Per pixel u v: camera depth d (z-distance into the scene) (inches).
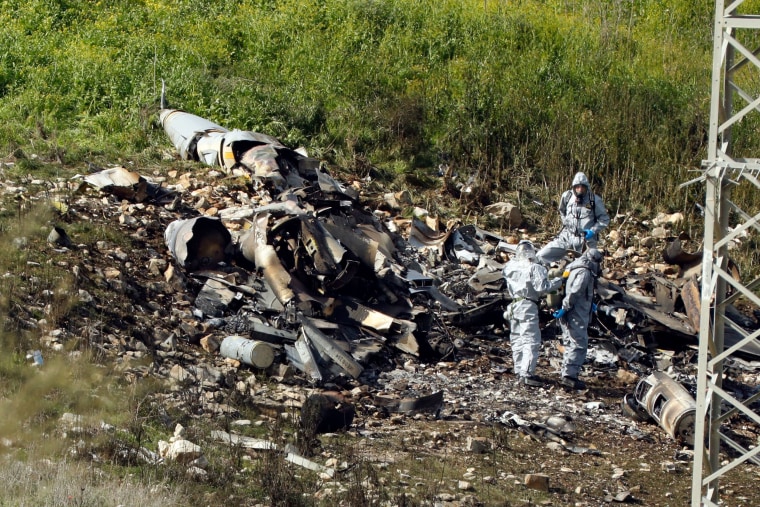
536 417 1433.3
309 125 2623.0
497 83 2844.5
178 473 982.4
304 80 2851.9
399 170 2536.9
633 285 2044.8
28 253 1581.0
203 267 1705.2
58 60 2768.2
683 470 1283.2
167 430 1143.6
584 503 1125.7
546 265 1846.7
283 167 2122.3
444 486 1101.7
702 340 885.2
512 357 1690.5
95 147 2309.3
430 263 1978.3
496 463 1224.8
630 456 1327.5
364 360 1526.8
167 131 2390.5
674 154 2669.8
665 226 2479.1
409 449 1228.5
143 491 895.1
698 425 893.8
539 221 2456.9
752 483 1286.9
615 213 2527.1
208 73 2817.4
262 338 1509.6
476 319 1777.8
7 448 968.9
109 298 1515.7
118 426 1103.6
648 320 1784.0
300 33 3090.6
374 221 1930.4
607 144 2652.6
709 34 3452.3
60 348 1269.7
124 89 2647.6
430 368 1587.1
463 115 2691.9
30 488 862.5
